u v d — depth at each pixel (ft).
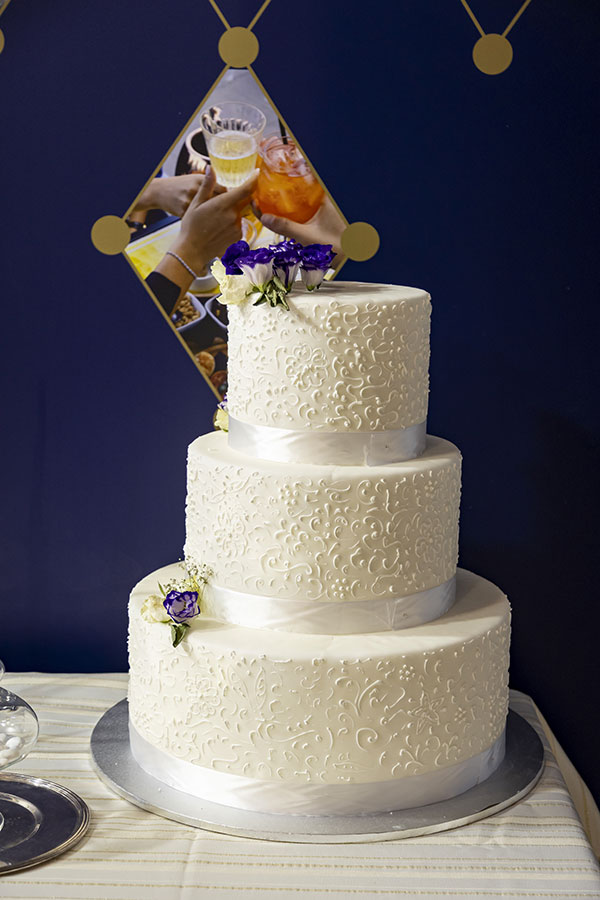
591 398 9.53
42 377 9.64
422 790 6.92
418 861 6.35
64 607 9.93
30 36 9.11
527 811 7.04
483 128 9.20
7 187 9.36
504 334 9.47
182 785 7.13
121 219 9.36
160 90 9.17
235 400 7.41
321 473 6.78
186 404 9.61
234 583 7.09
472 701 7.09
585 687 9.90
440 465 7.16
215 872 6.20
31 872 6.18
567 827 6.82
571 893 6.06
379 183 9.27
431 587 7.28
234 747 6.81
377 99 9.16
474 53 9.09
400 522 6.91
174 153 9.25
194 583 7.29
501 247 9.36
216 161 9.24
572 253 9.35
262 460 7.13
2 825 6.69
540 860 6.40
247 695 6.69
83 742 8.11
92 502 9.80
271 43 9.08
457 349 9.49
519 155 9.23
